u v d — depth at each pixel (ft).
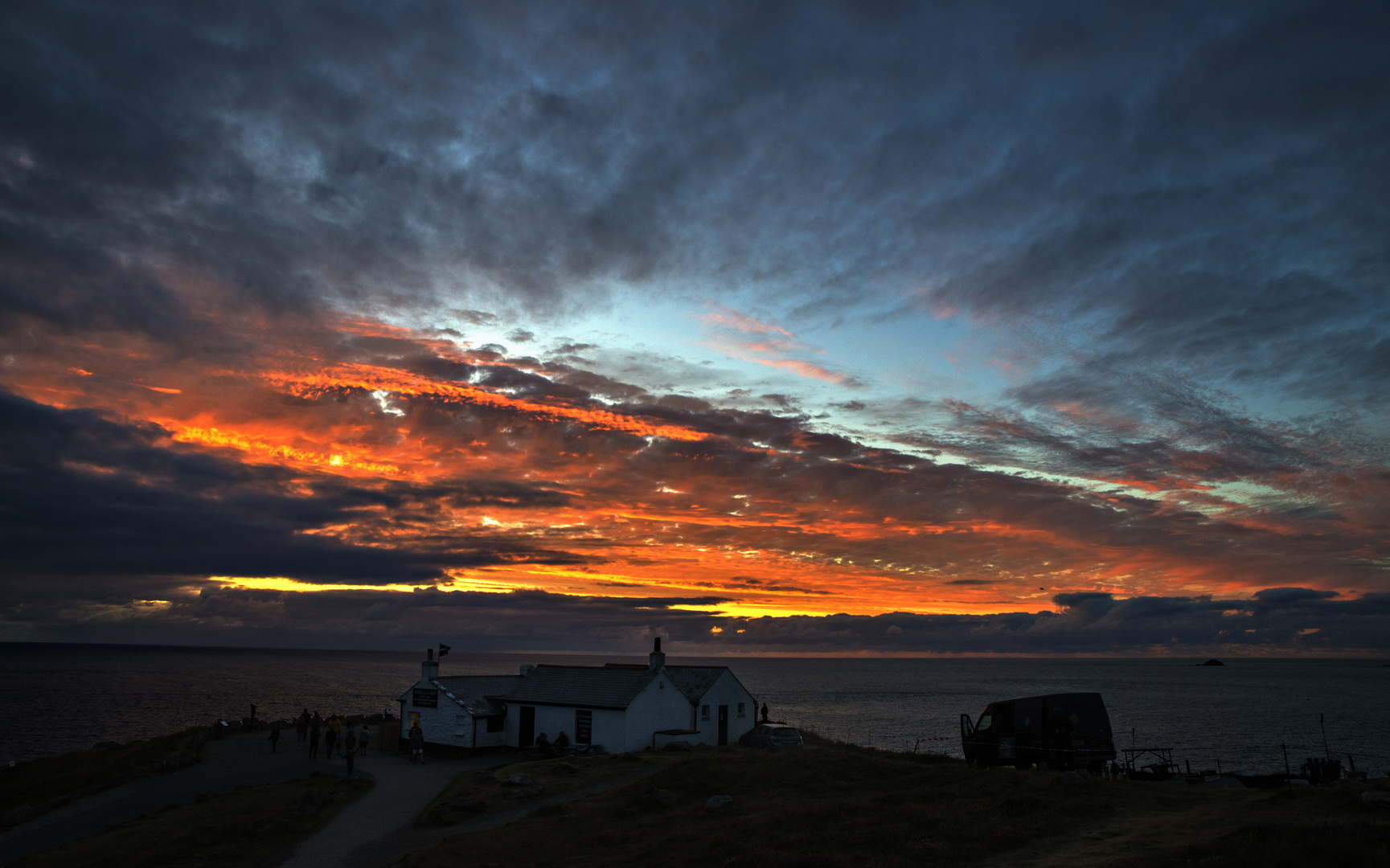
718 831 81.30
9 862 107.55
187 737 204.64
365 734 177.37
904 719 451.53
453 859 82.28
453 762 163.43
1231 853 54.80
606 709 165.58
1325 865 50.57
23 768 201.87
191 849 95.86
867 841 72.18
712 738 185.37
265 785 134.92
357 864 88.48
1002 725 118.01
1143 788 89.81
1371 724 444.55
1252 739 364.58
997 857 65.98
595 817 97.30
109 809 134.72
